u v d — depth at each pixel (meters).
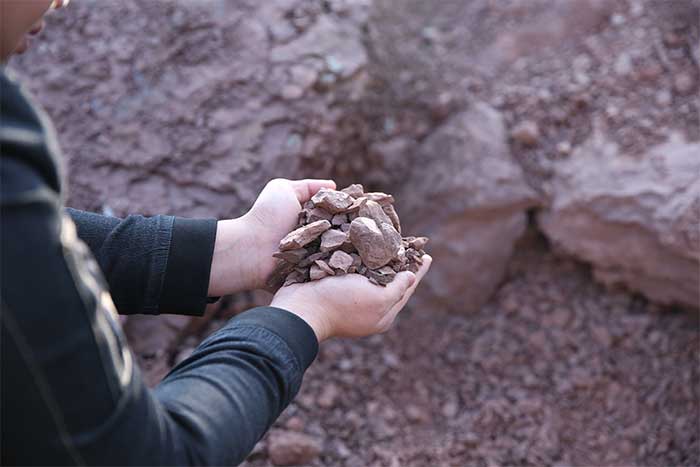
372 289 1.14
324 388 2.24
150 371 2.12
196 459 0.87
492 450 2.14
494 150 2.43
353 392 2.26
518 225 2.40
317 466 2.07
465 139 2.47
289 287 1.17
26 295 0.76
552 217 2.37
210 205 2.24
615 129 2.37
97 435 0.80
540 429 2.17
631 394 2.21
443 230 2.42
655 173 2.24
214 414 0.89
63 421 0.79
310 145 2.30
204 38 2.43
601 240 2.30
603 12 2.65
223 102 2.34
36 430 0.78
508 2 2.75
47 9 0.90
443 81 2.61
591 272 2.42
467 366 2.33
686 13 2.53
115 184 2.26
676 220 2.14
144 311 1.27
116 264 1.24
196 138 2.30
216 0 2.48
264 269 1.31
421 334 2.39
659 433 2.12
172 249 1.25
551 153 2.41
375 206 1.29
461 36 2.71
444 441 2.16
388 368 2.31
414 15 2.78
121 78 2.39
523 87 2.54
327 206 1.29
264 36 2.42
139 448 0.82
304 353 1.02
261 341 0.98
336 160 2.42
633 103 2.41
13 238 0.75
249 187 2.25
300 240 1.20
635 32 2.55
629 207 2.23
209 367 0.94
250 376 0.94
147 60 2.40
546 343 2.34
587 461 2.11
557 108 2.46
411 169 2.52
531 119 2.47
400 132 2.55
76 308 0.79
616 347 2.30
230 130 2.31
